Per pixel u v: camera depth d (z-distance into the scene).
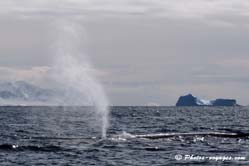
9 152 119.81
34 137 153.88
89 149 124.44
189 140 143.50
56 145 130.62
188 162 107.81
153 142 138.50
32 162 107.00
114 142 137.25
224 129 199.12
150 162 107.25
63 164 104.81
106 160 109.31
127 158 111.94
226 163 107.00
